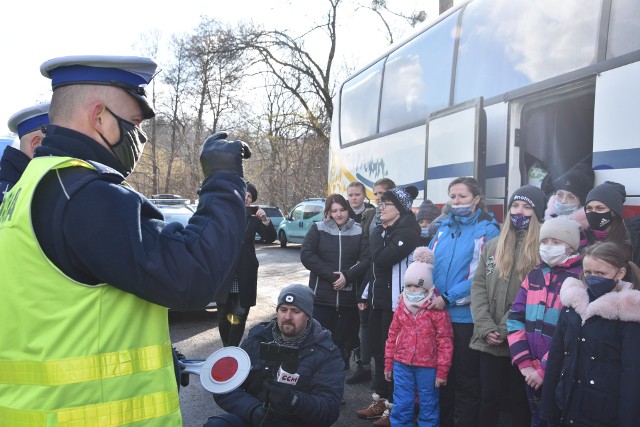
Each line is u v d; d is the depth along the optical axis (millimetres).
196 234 1460
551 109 5094
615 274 2730
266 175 31906
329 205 5312
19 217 1357
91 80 1485
